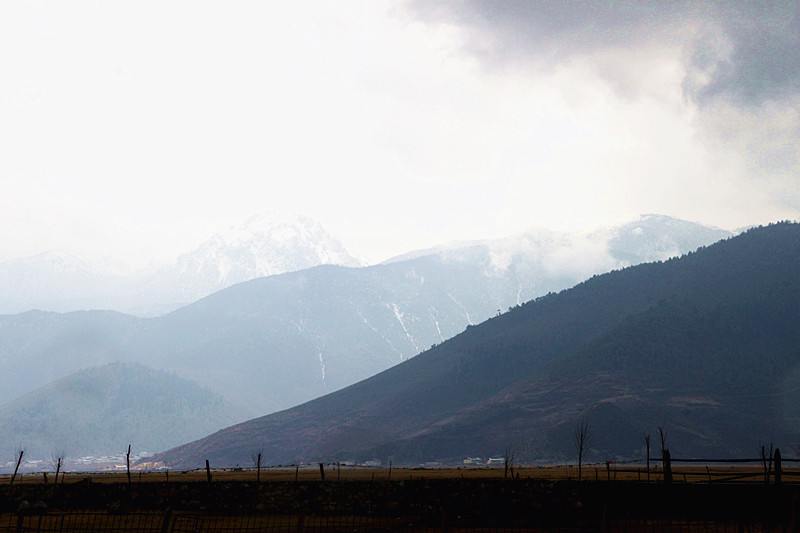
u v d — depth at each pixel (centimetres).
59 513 5791
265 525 5184
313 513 5891
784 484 5356
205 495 6150
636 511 5609
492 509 5784
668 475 5603
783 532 4419
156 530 4838
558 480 6300
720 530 4819
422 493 6069
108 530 4828
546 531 4947
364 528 5106
